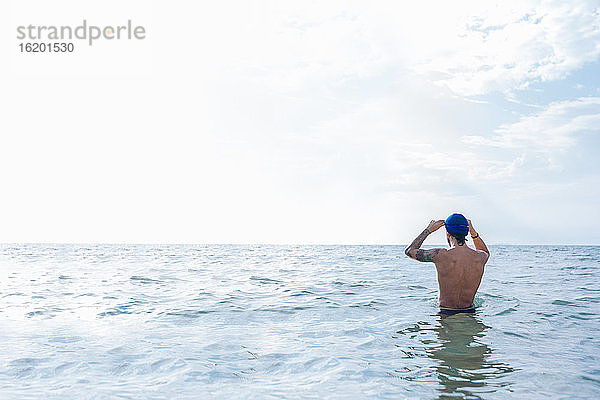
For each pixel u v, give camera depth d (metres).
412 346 4.21
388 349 4.12
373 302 6.88
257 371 3.55
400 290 8.36
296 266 15.90
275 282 10.10
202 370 3.56
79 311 6.27
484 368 3.54
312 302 6.99
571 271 13.27
